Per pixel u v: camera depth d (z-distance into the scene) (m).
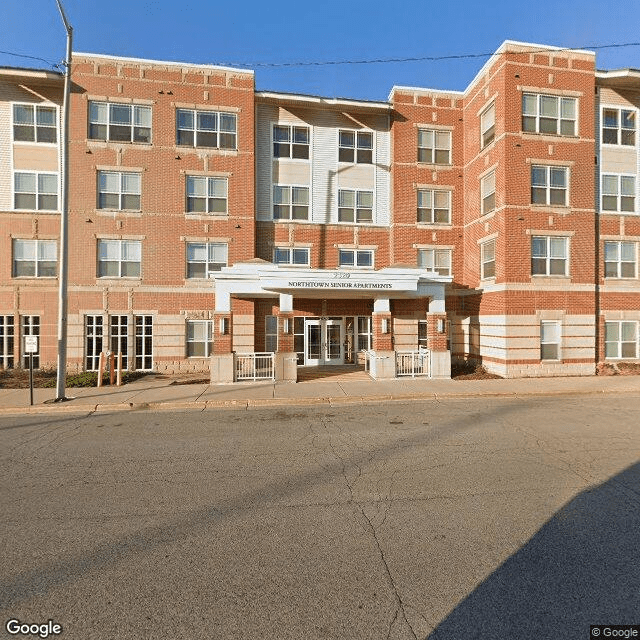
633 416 9.05
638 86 16.75
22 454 6.59
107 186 16.61
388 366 14.38
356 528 4.11
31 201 16.41
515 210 15.52
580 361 15.69
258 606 2.99
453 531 4.03
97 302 16.45
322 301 18.05
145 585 3.24
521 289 15.43
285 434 7.71
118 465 6.04
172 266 16.91
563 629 2.75
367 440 7.25
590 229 15.95
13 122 16.25
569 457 6.22
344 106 18.23
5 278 16.20
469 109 18.34
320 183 18.52
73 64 16.17
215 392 11.90
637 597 3.06
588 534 3.96
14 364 16.23
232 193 17.25
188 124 17.09
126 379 14.54
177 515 4.43
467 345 18.09
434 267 18.80
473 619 2.84
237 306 17.12
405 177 18.59
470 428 8.04
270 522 4.25
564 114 15.98
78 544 3.84
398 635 2.70
